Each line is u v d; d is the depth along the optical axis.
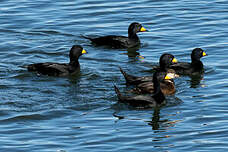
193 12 26.06
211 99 16.52
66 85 18.25
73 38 23.88
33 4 27.53
